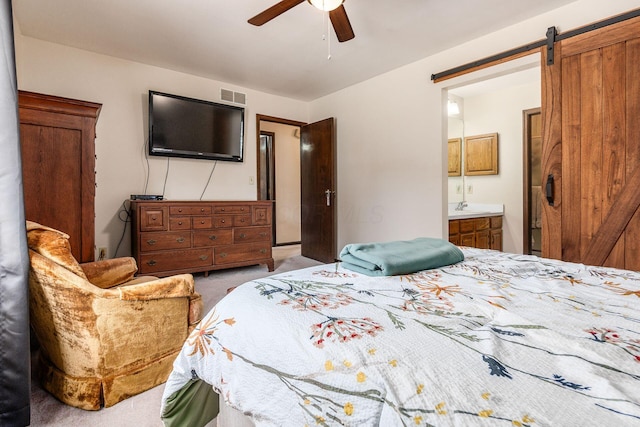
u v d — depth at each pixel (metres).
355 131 4.09
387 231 3.71
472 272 1.20
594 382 0.49
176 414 0.91
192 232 3.34
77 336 1.37
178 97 3.55
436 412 0.46
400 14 2.46
